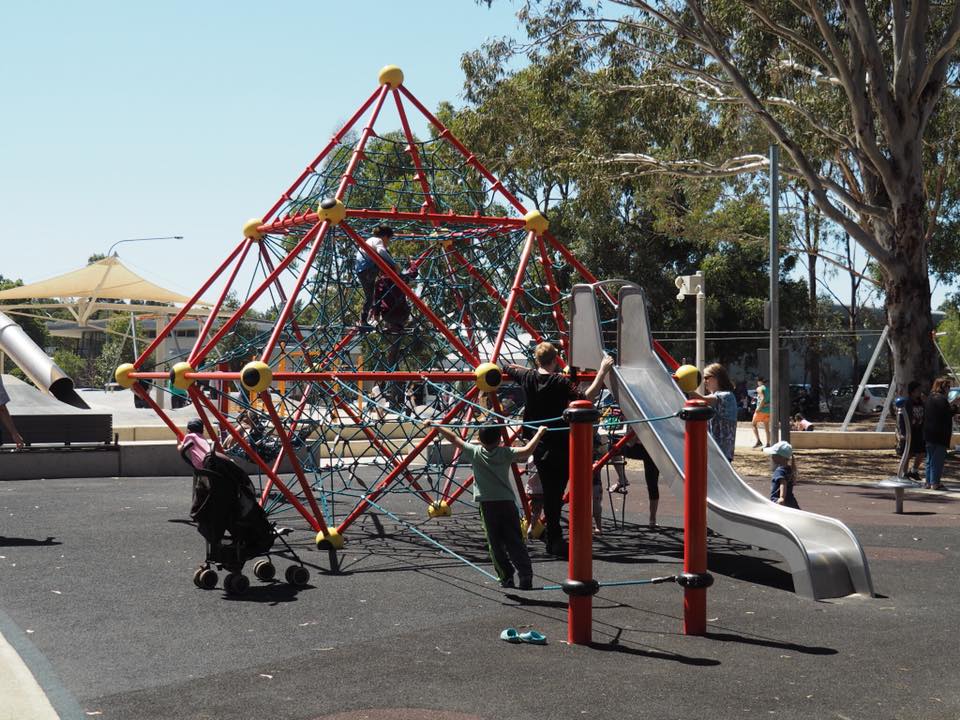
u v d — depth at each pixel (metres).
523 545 8.20
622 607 7.65
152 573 8.82
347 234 10.53
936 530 11.98
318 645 6.40
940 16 25.09
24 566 9.10
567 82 27.59
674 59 26.75
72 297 35.59
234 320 10.92
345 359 12.49
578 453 6.51
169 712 5.03
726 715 5.05
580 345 10.30
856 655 6.25
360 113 12.59
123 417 26.77
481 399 12.30
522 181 39.25
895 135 22.20
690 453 6.79
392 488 12.78
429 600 7.80
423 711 5.07
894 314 22.47
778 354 18.80
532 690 5.45
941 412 16.83
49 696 5.29
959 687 5.57
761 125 26.47
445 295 13.60
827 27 21.53
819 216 38.22
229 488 8.02
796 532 8.49
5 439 17.45
